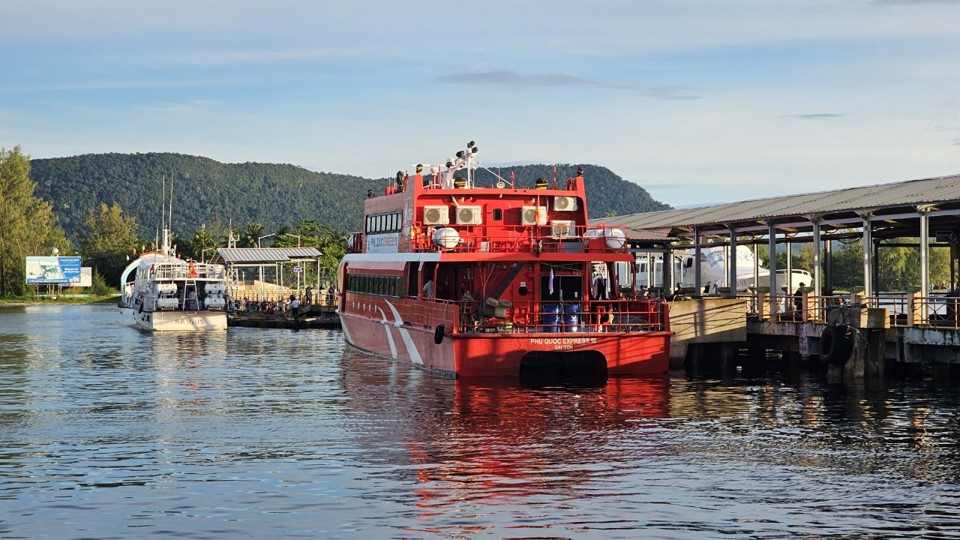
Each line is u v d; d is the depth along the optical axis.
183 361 47.31
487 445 24.36
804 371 38.50
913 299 33.75
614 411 28.97
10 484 20.81
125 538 17.20
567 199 39.25
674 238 52.97
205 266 73.19
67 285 155.25
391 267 41.34
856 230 48.25
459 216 38.06
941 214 33.94
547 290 37.41
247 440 25.34
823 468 21.80
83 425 27.91
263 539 17.11
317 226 159.38
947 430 25.83
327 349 53.47
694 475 21.23
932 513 18.39
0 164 155.88
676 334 38.47
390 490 20.11
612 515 18.36
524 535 17.28
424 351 37.97
